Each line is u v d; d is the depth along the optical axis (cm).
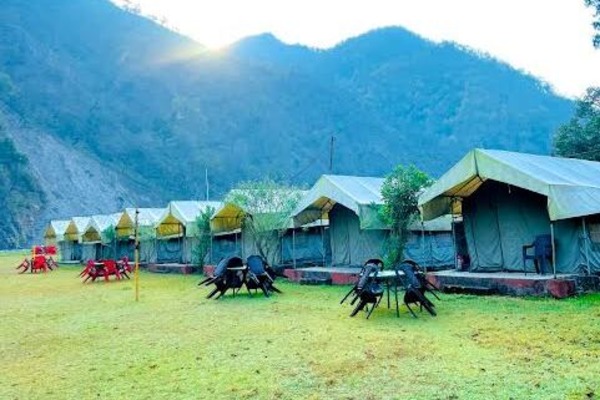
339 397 511
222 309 1109
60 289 1770
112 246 3052
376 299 960
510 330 750
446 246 1753
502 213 1330
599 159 3491
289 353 688
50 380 628
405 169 1423
